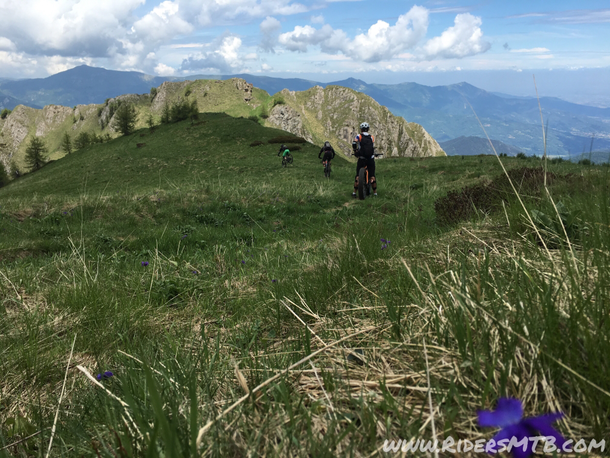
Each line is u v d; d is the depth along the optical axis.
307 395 1.16
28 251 6.84
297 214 12.31
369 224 4.63
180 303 3.36
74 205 10.59
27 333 2.47
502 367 0.97
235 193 14.02
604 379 0.81
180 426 0.98
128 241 7.74
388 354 1.33
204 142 74.50
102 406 1.32
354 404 1.01
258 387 1.09
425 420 0.92
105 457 0.92
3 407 1.68
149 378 0.69
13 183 79.94
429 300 1.48
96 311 2.85
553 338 0.95
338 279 2.68
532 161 23.64
